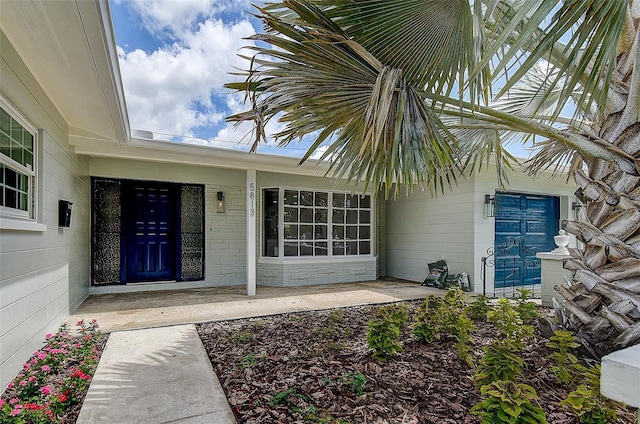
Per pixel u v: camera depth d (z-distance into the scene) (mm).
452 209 7160
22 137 3115
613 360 812
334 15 2357
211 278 7105
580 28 1872
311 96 2520
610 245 2693
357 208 8250
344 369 2836
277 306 5281
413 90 2600
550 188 7711
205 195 7082
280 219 7320
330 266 7699
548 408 2205
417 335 3438
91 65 2854
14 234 2729
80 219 5371
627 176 2650
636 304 2604
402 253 8422
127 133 4645
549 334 3225
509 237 7297
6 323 2572
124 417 2158
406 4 2273
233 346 3451
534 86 3861
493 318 3828
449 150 2797
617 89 2670
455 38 2471
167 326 4180
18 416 1928
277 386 2561
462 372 2766
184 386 2574
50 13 2217
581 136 2811
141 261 6762
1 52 2523
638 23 2541
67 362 2979
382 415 2160
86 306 5227
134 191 6715
